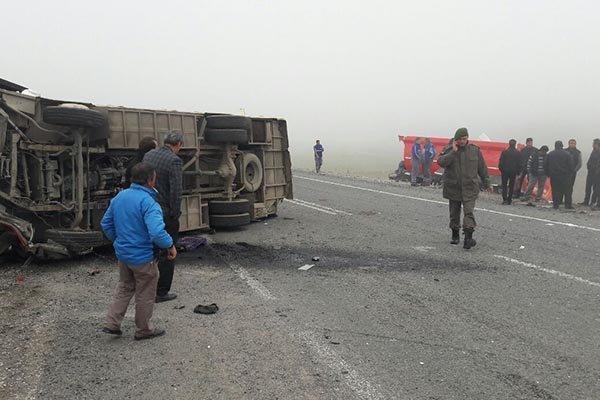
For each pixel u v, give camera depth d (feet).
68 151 26.22
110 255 27.76
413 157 72.74
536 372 14.20
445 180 30.45
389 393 12.99
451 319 18.29
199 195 34.22
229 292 21.45
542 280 23.22
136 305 16.07
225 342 16.16
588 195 54.08
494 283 22.77
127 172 22.68
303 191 62.08
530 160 56.44
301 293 21.34
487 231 35.32
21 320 17.95
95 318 18.26
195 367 14.42
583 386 13.42
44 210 25.22
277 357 15.08
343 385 13.39
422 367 14.46
